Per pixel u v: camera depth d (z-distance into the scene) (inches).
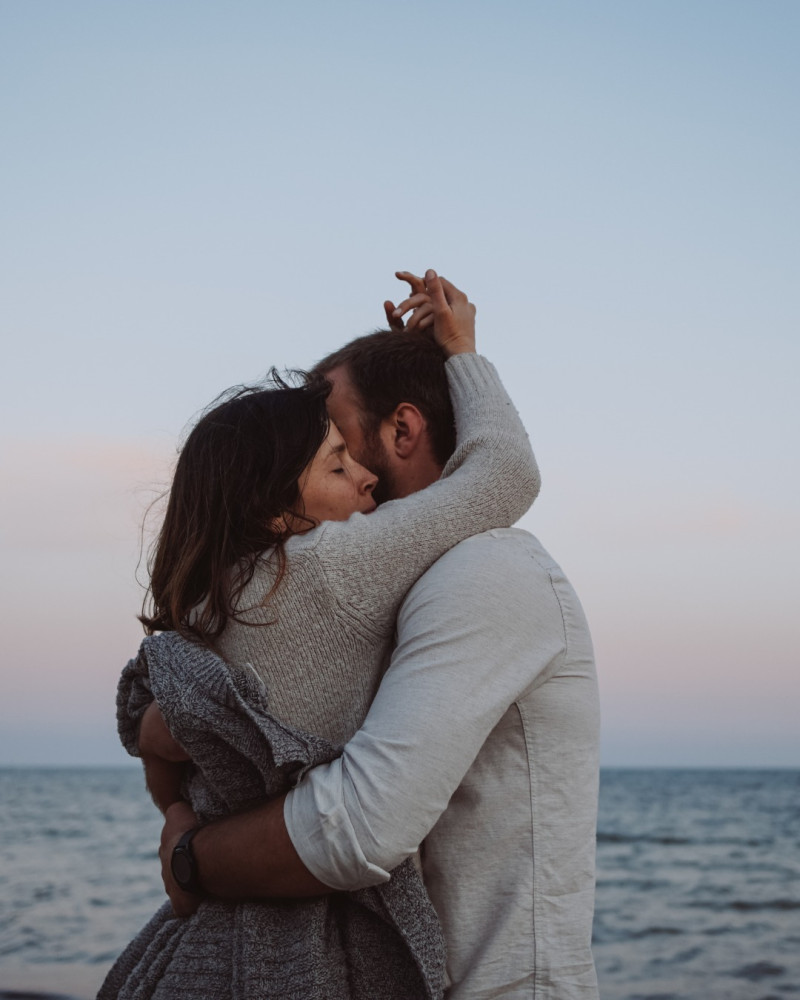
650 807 1672.0
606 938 592.1
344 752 56.9
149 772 69.6
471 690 57.6
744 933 607.2
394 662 59.9
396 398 76.4
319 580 61.2
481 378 76.7
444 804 56.1
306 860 55.0
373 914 58.8
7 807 1643.7
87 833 1182.3
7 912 625.9
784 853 1051.9
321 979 55.8
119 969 68.3
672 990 455.8
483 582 60.5
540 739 63.1
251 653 62.1
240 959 56.8
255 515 63.9
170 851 63.1
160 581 67.3
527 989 59.7
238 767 59.9
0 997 391.5
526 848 61.8
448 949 61.2
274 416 67.3
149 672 63.3
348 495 70.2
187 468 67.0
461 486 66.5
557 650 62.6
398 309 85.3
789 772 3132.4
